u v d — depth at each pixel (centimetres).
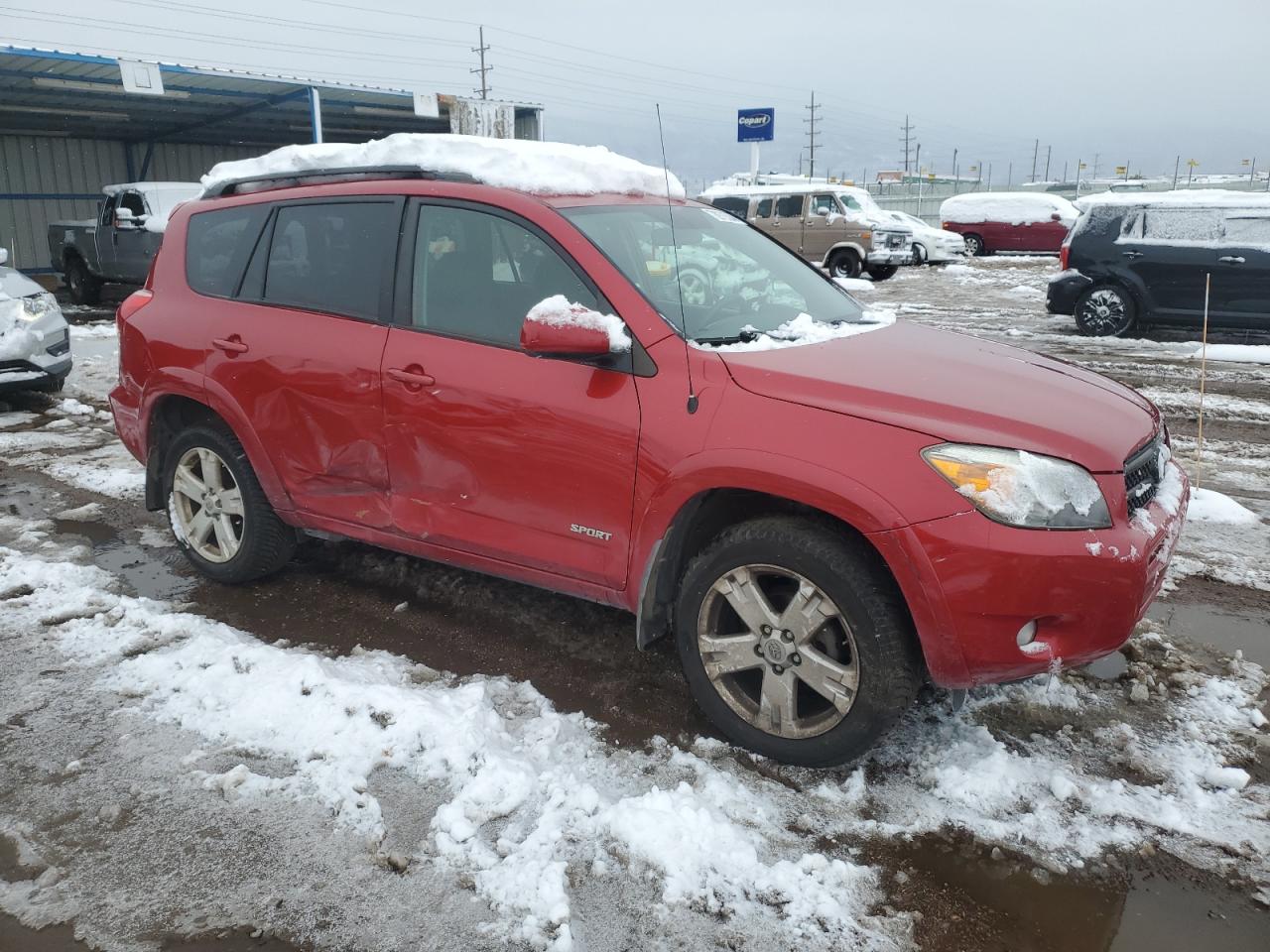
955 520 249
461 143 358
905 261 2064
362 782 271
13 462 630
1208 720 313
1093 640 258
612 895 232
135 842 250
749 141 3312
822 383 279
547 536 320
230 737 296
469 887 234
